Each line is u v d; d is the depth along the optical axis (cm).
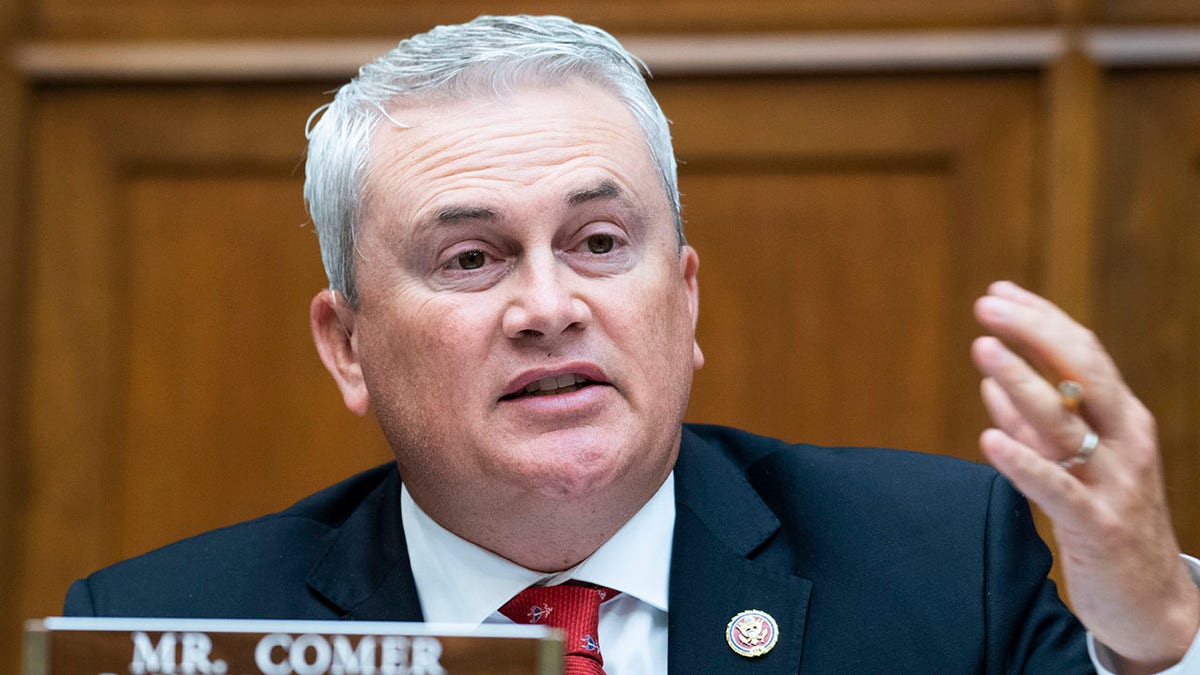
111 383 1084
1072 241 1023
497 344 519
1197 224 1027
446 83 542
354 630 364
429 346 527
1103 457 416
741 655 531
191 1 1087
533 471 510
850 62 1049
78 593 597
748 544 563
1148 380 1025
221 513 1075
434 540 571
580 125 535
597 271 527
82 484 1079
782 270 1062
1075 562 424
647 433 525
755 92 1069
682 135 1070
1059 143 1029
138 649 375
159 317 1088
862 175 1064
